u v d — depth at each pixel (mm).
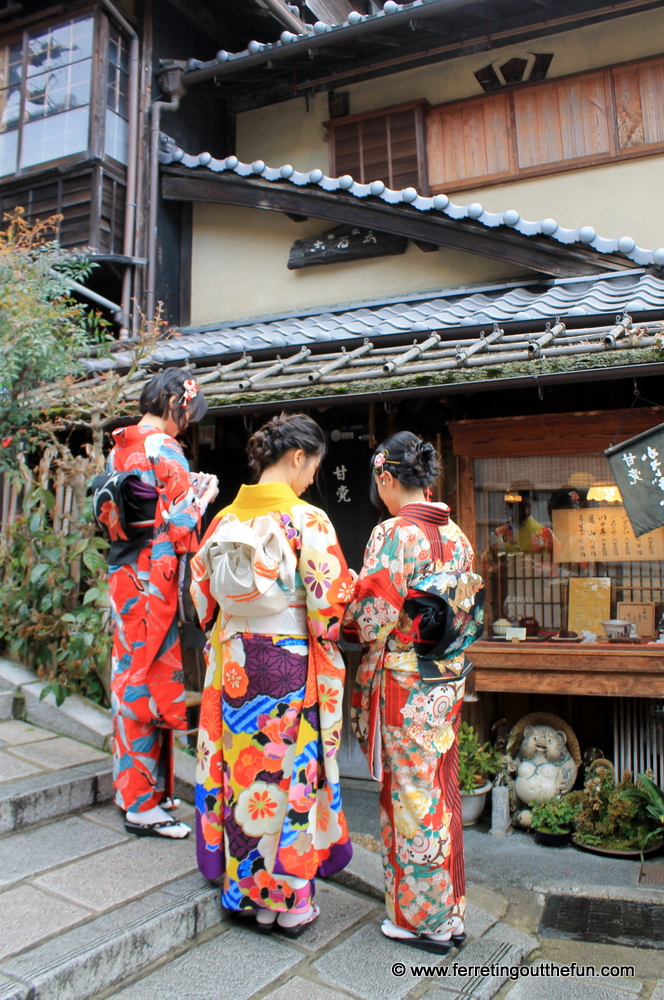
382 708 2791
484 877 4086
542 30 7043
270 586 2533
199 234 8305
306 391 4703
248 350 5793
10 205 8172
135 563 3174
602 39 6840
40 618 4527
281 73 8219
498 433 4965
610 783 4754
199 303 8203
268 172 7270
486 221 6145
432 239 6582
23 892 2691
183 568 3152
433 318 5535
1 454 4969
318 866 2744
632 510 3855
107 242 7809
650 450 3783
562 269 6035
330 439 5793
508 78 7180
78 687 4441
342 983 2496
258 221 8008
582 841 4504
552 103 6984
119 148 8016
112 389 4969
